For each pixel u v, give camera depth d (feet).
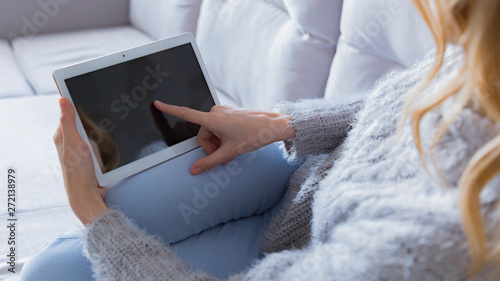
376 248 1.29
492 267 1.25
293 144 2.47
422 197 1.35
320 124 2.46
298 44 3.74
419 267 1.24
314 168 2.49
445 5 1.26
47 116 4.22
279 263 1.69
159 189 2.35
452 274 1.24
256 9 4.38
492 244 1.24
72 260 2.14
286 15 4.11
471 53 1.19
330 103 2.59
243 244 2.50
